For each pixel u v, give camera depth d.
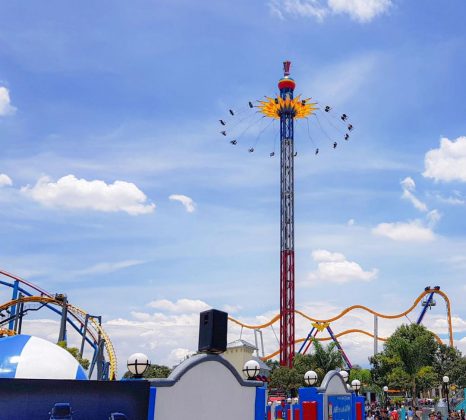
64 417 15.16
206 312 20.16
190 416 18.58
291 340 121.62
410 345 110.00
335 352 104.62
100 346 99.38
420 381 109.31
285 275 126.81
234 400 20.67
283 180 135.12
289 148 137.62
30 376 23.08
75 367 25.02
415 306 158.50
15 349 24.16
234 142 140.50
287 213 132.12
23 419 14.59
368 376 122.75
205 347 19.88
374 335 158.12
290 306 124.38
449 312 155.12
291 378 100.69
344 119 137.12
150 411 17.08
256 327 160.25
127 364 17.91
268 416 43.44
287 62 146.00
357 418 34.62
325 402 31.20
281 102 138.88
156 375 133.75
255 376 22.55
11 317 98.88
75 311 101.31
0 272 102.00
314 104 140.38
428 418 55.94
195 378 19.03
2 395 14.43
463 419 53.38
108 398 16.22
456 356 144.00
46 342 25.66
